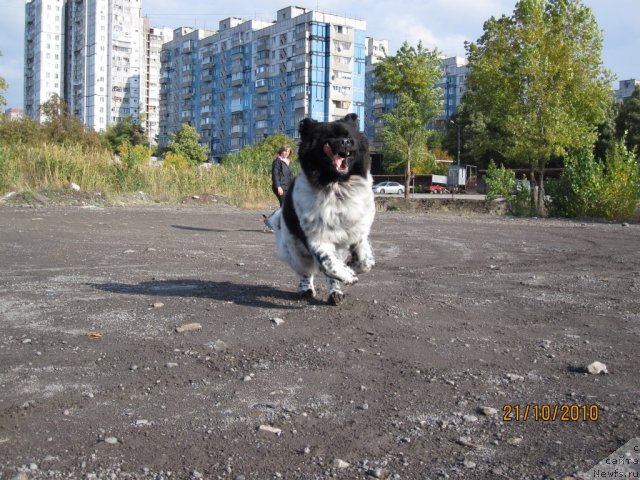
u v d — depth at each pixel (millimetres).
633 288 4059
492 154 38344
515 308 3447
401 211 14250
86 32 72250
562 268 4988
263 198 15945
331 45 49781
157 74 78188
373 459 1702
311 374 2352
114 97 72375
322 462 1684
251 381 2279
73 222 8633
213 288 3930
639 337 2869
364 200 3268
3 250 5605
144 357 2531
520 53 13672
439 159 46156
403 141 21422
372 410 2027
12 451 1732
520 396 2143
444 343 2742
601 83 13773
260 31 53469
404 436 1841
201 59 61469
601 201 11508
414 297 3686
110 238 6789
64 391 2176
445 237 7570
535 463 1676
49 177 14062
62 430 1867
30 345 2688
